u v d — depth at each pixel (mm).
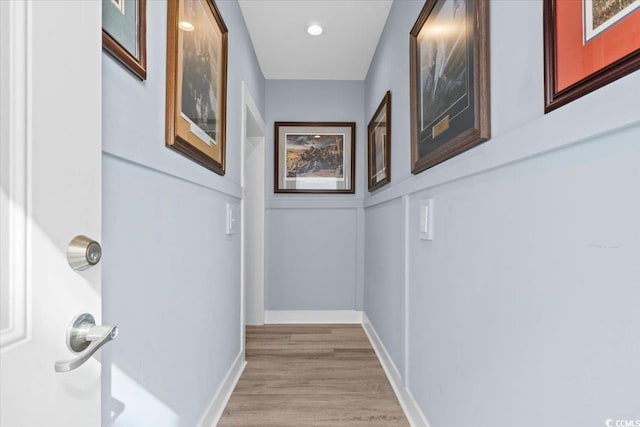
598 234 614
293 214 3316
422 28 1555
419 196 1598
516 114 864
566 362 688
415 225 1655
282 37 2553
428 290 1470
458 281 1177
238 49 2154
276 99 3303
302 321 3307
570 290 678
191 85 1294
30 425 433
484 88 990
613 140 583
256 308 3240
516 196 856
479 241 1036
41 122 457
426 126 1496
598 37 606
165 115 1103
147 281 997
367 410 1786
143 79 949
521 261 835
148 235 1001
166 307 1124
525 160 821
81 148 535
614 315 582
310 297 3318
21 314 427
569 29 674
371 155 2844
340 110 3309
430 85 1452
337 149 3295
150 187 1014
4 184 413
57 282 481
